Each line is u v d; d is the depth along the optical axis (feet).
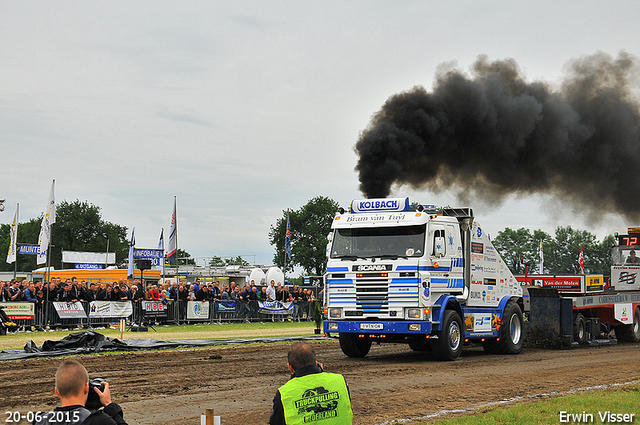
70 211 335.26
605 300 67.62
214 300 89.51
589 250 327.06
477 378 38.91
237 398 31.42
